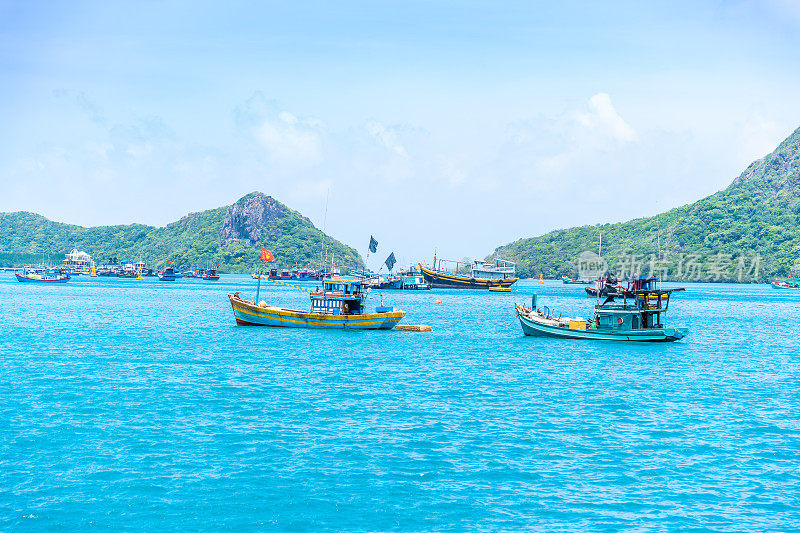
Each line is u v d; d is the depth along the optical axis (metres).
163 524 33.00
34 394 57.12
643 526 33.38
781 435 47.62
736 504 35.88
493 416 52.25
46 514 33.75
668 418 52.12
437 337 104.50
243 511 34.47
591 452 43.56
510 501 36.00
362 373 70.06
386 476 39.12
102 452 42.19
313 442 44.88
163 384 62.34
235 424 48.84
